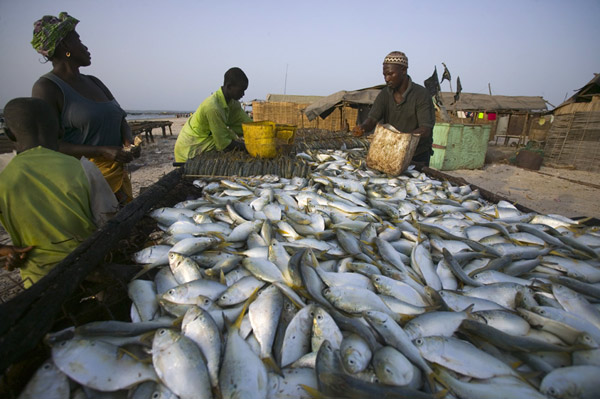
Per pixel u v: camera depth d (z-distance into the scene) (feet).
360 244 8.65
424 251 8.17
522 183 30.96
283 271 7.25
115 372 4.63
